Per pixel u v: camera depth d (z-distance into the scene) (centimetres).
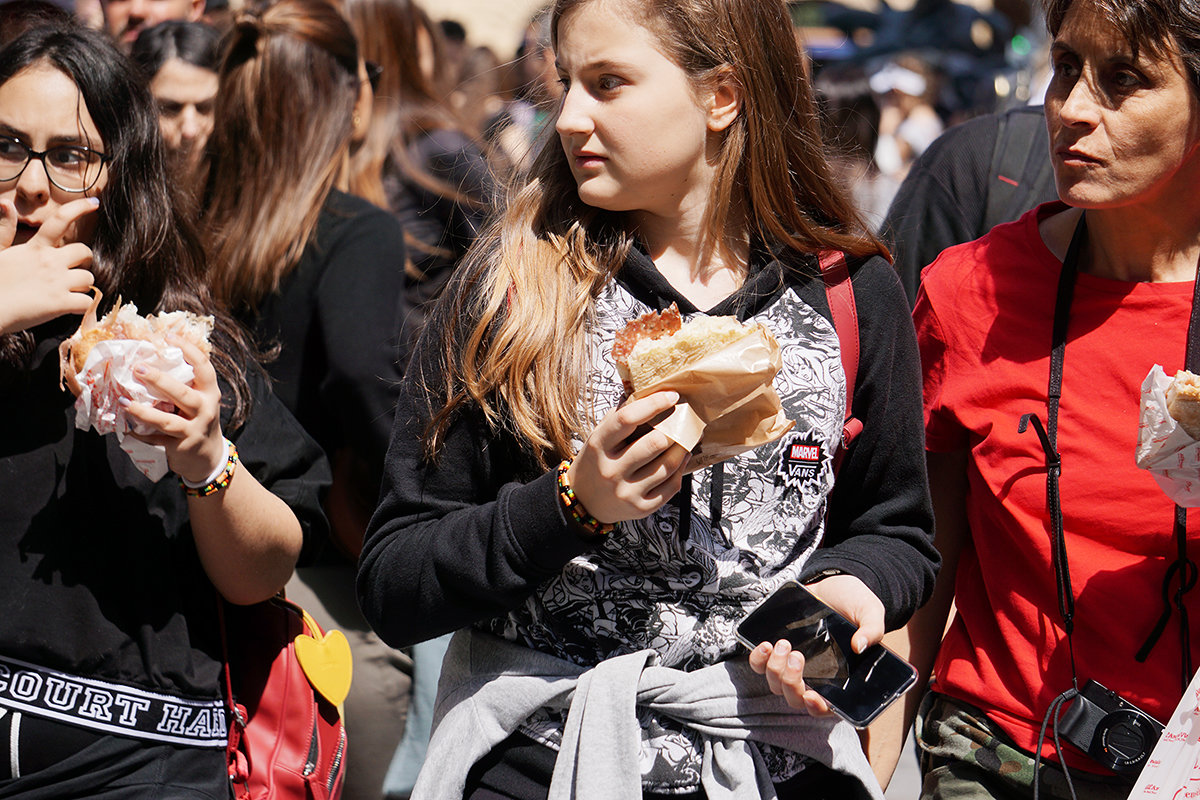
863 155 711
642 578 306
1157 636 335
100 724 341
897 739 380
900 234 492
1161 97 324
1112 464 340
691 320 296
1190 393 300
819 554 323
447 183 600
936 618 386
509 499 293
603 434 274
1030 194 477
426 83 663
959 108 1273
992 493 356
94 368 321
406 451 315
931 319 373
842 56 1353
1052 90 343
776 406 281
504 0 1590
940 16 1317
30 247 336
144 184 378
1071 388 348
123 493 351
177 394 327
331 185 526
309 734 384
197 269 401
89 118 361
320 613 504
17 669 335
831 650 302
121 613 347
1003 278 363
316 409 518
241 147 522
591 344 310
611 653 306
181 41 581
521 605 311
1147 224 342
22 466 342
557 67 312
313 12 533
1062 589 342
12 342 343
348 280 511
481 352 307
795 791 314
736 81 311
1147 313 344
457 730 309
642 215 325
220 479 346
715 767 304
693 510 305
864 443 327
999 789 356
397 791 505
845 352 319
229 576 364
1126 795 337
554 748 306
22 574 337
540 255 312
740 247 327
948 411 367
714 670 305
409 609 303
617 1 299
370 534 319
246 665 385
